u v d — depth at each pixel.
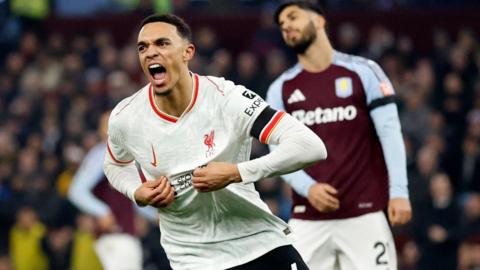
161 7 44.34
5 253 43.53
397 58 50.34
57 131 49.94
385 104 21.67
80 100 50.53
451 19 56.12
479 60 49.97
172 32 16.66
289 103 22.45
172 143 16.92
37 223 42.19
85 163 29.06
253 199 17.34
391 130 21.59
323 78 22.16
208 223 17.33
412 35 56.16
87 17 58.81
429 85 48.81
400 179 21.48
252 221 17.36
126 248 28.62
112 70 52.72
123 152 17.95
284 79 22.66
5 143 47.75
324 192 21.39
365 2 58.16
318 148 16.41
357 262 21.84
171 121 16.86
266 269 17.36
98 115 49.75
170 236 17.75
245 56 49.06
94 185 28.75
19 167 46.72
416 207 37.91
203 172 16.36
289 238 17.75
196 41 55.12
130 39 58.00
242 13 59.50
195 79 17.00
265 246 17.36
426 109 46.22
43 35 59.41
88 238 33.91
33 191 44.69
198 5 60.53
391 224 21.56
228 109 16.67
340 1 58.16
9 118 52.31
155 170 17.22
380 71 21.98
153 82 16.66
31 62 56.88
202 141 16.84
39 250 41.72
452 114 47.53
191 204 17.11
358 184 21.83
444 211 37.50
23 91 54.38
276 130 16.50
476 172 44.31
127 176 18.22
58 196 42.84
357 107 21.86
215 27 57.19
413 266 36.38
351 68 21.98
